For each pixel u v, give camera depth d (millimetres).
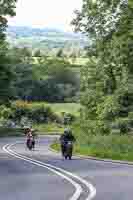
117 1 104875
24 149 94188
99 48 108062
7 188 33094
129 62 96250
